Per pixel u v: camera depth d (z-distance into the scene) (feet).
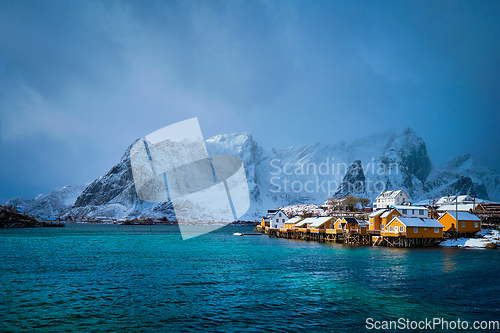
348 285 134.00
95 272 164.66
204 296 118.93
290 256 224.53
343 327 89.10
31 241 376.68
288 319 95.45
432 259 202.18
